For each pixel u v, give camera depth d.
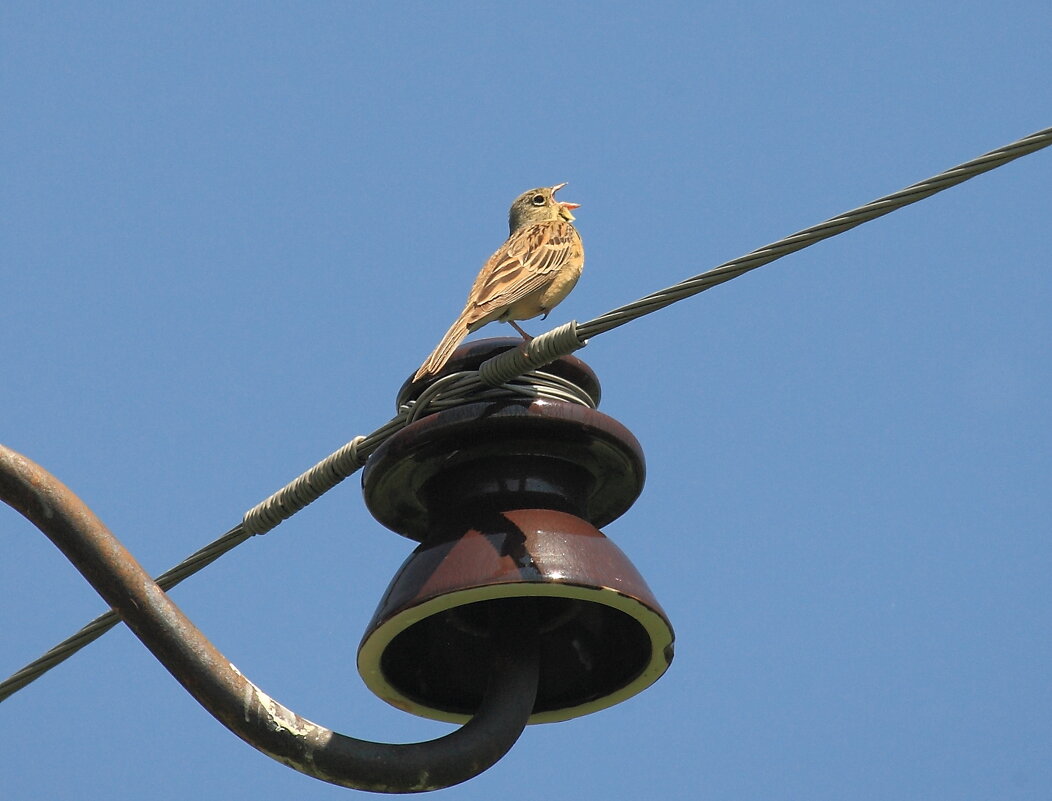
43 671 10.17
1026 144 8.70
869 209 9.07
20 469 8.19
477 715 9.47
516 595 9.40
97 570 8.32
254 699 8.59
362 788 8.84
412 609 9.42
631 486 10.84
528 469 10.21
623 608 9.55
